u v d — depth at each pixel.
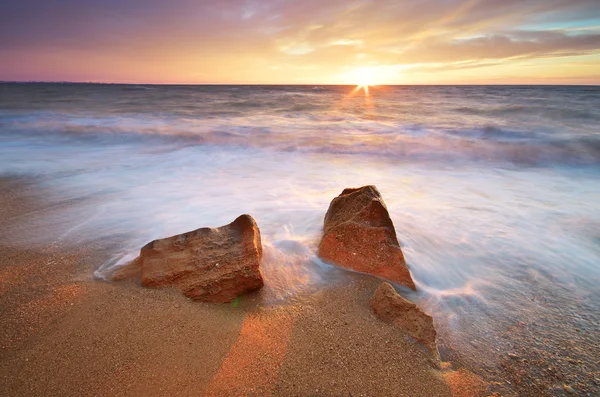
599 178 8.41
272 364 2.63
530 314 3.46
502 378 2.67
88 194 6.96
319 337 2.95
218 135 13.43
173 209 6.11
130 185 7.61
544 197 6.91
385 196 6.89
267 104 31.61
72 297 3.37
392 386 2.49
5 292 3.49
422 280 4.01
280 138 13.17
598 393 2.54
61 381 2.41
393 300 3.22
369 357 2.74
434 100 36.16
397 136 13.45
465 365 2.80
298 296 3.57
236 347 2.78
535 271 4.25
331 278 3.90
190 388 2.38
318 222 5.39
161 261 3.74
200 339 2.84
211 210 6.02
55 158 10.17
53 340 2.79
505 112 22.00
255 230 4.05
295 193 7.04
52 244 4.70
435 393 2.46
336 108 27.75
